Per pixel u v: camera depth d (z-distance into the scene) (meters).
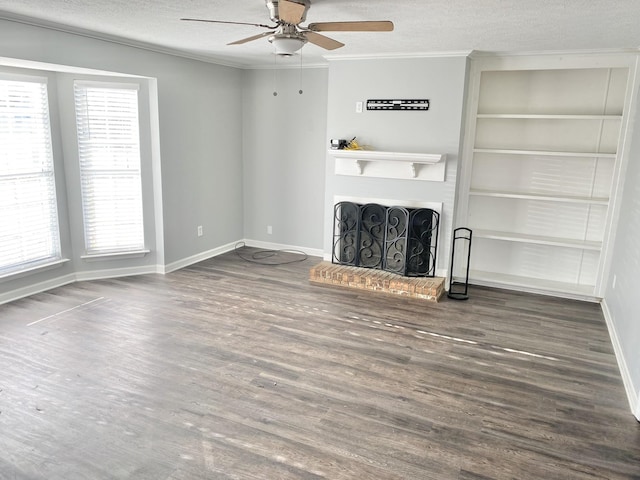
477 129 5.29
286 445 2.57
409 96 4.93
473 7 2.92
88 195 5.09
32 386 3.08
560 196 4.98
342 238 5.47
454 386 3.22
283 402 2.97
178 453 2.49
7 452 2.47
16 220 4.55
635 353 3.13
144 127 5.15
